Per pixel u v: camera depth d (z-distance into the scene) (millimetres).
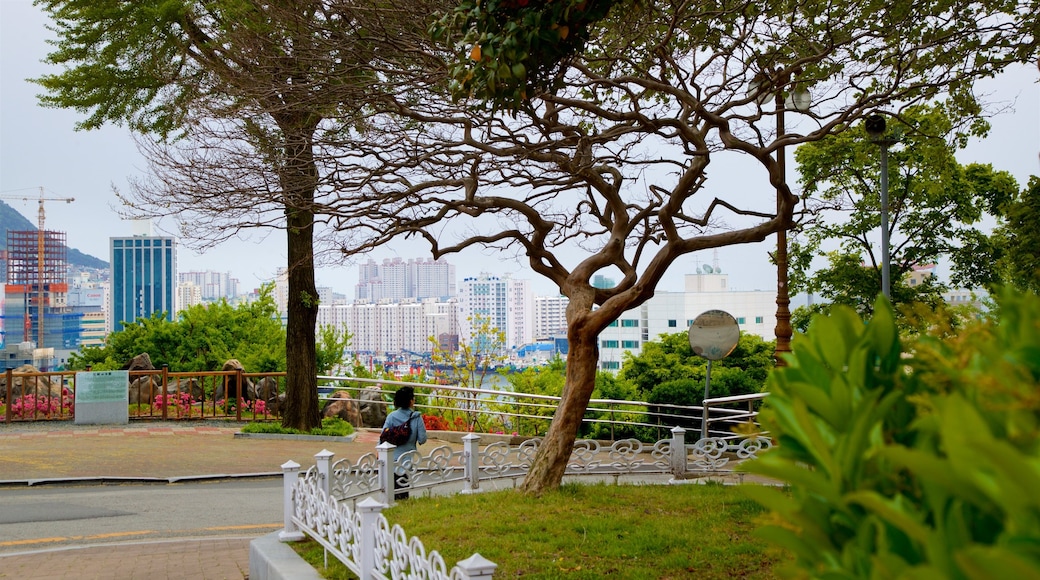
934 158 14820
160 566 9383
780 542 2412
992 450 1551
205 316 32000
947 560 1726
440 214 11188
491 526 8734
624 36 11016
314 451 18047
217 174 11578
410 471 11523
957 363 2252
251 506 13109
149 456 16844
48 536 11031
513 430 23875
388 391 24562
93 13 16594
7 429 20031
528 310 175000
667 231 10719
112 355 31156
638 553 7793
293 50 11148
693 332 15977
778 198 12852
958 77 11211
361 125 11156
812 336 2602
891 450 1805
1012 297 2221
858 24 11188
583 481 13203
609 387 22922
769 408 2719
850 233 26531
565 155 10812
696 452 14344
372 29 10562
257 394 24469
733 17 11555
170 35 16391
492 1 7836
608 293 11672
